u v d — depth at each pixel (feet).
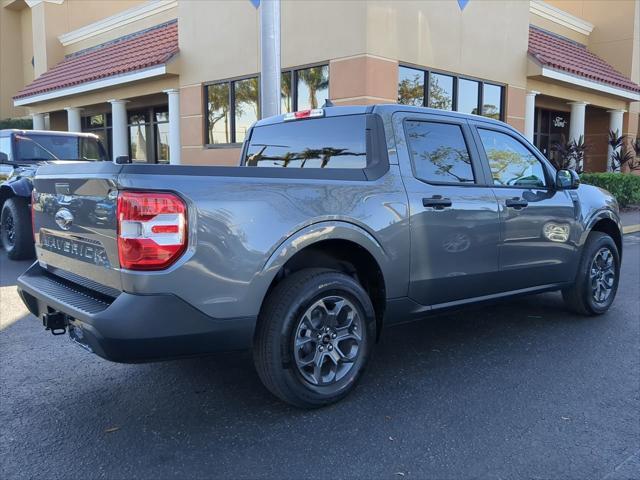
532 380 14.03
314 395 12.12
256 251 11.09
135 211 10.20
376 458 10.53
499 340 17.02
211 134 45.83
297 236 11.62
